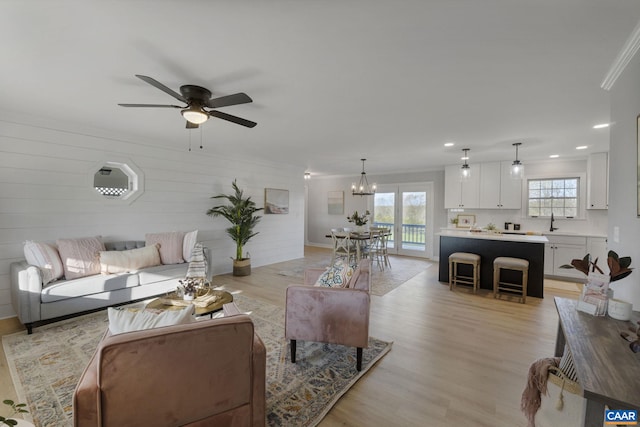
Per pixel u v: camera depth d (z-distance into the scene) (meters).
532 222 5.79
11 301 3.17
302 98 2.64
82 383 1.16
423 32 1.65
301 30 1.63
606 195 4.93
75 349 2.53
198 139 4.31
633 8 1.41
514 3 1.40
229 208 5.16
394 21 1.54
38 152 3.35
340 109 2.91
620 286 2.00
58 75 2.21
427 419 1.74
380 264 6.33
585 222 5.33
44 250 3.07
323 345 2.66
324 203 9.10
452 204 6.43
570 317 1.57
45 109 3.04
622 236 1.99
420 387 2.05
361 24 1.57
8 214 3.18
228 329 1.33
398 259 7.07
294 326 2.33
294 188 6.91
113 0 1.38
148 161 4.32
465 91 2.45
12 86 2.43
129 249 3.95
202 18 1.53
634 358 1.16
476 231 5.52
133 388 1.15
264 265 6.17
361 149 4.91
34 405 1.82
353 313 2.21
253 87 2.40
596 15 1.48
